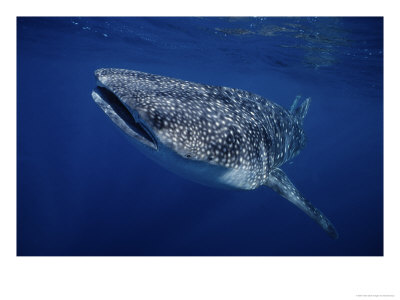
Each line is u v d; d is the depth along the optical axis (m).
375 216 20.17
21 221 13.47
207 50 17.69
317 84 24.22
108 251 12.80
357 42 11.64
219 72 26.92
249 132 3.21
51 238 12.96
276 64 18.75
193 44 16.64
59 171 18.47
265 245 14.29
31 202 14.57
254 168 3.35
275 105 4.70
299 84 26.27
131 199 15.80
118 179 17.84
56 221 13.84
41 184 16.38
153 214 14.79
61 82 52.22
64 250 12.59
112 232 13.63
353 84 20.91
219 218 15.04
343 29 10.47
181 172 2.88
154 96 2.59
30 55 26.58
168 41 16.75
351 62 14.84
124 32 15.84
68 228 13.57
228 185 3.26
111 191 16.44
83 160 21.02
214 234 14.14
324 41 12.27
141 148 2.62
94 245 12.98
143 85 2.84
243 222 15.23
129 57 23.41
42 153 21.05
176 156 2.50
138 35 16.19
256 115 3.73
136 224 14.17
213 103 3.11
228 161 2.82
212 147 2.65
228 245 13.79
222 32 13.43
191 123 2.54
